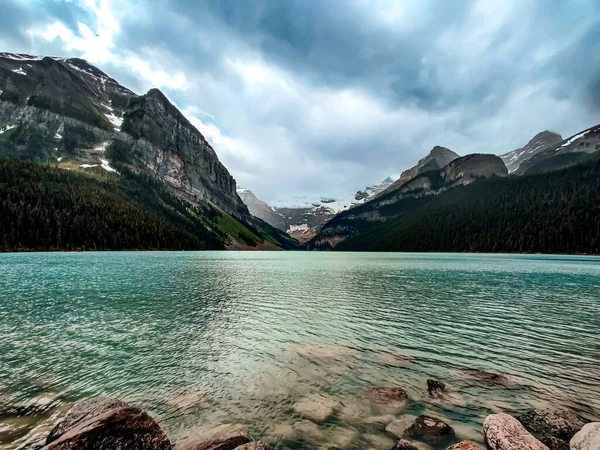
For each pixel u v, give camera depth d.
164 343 18.75
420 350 18.11
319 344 19.02
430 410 11.62
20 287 36.12
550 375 14.75
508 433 8.86
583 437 8.58
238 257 139.62
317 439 9.83
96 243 136.88
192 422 10.67
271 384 13.66
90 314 24.88
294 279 53.75
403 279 54.41
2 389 12.64
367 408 11.72
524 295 37.31
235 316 25.75
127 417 8.96
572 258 130.50
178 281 46.06
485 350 18.11
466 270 72.44
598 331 22.02
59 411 11.12
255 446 8.34
